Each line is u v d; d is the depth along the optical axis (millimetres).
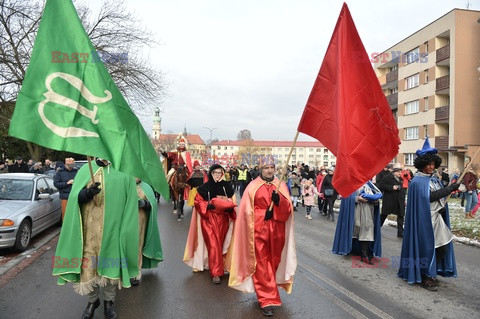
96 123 3727
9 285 5422
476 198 12250
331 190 12602
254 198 4637
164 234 9180
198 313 4430
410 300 4934
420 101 34281
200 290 5238
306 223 11758
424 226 5406
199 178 10828
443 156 31766
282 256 4816
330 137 4363
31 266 6426
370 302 4840
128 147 3801
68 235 3930
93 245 4027
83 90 3721
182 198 11602
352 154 4215
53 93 3561
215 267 5559
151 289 5258
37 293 5094
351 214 6996
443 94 32562
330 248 8102
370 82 4340
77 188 4047
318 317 4336
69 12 3771
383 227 11156
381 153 4363
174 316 4336
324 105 4410
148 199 5543
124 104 4121
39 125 3449
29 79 3473
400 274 5855
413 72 35156
